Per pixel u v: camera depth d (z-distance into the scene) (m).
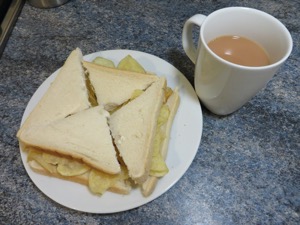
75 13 0.36
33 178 0.24
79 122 0.25
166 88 0.27
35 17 0.35
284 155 0.26
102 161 0.23
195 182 0.25
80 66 0.28
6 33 0.33
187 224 0.23
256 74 0.21
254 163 0.26
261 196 0.24
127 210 0.24
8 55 0.32
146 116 0.25
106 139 0.24
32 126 0.25
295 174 0.25
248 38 0.25
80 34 0.34
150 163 0.23
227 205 0.24
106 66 0.28
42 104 0.26
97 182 0.23
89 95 0.28
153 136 0.24
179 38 0.34
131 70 0.28
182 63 0.32
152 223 0.23
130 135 0.24
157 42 0.33
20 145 0.25
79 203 0.23
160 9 0.36
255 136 0.27
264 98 0.29
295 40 0.33
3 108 0.29
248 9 0.23
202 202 0.24
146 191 0.23
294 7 0.36
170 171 0.24
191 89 0.28
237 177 0.25
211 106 0.27
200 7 0.36
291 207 0.24
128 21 0.35
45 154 0.24
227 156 0.26
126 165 0.23
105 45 0.33
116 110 0.27
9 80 0.31
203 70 0.23
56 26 0.34
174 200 0.24
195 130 0.26
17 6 0.35
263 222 0.23
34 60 0.32
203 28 0.22
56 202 0.24
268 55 0.24
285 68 0.31
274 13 0.36
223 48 0.24
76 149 0.24
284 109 0.29
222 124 0.28
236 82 0.22
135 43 0.33
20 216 0.24
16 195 0.25
